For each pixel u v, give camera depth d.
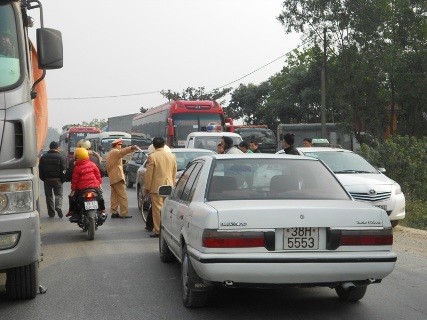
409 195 22.47
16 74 6.98
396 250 11.23
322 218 6.25
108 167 16.28
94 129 56.78
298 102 67.50
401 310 6.93
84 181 12.70
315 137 49.88
